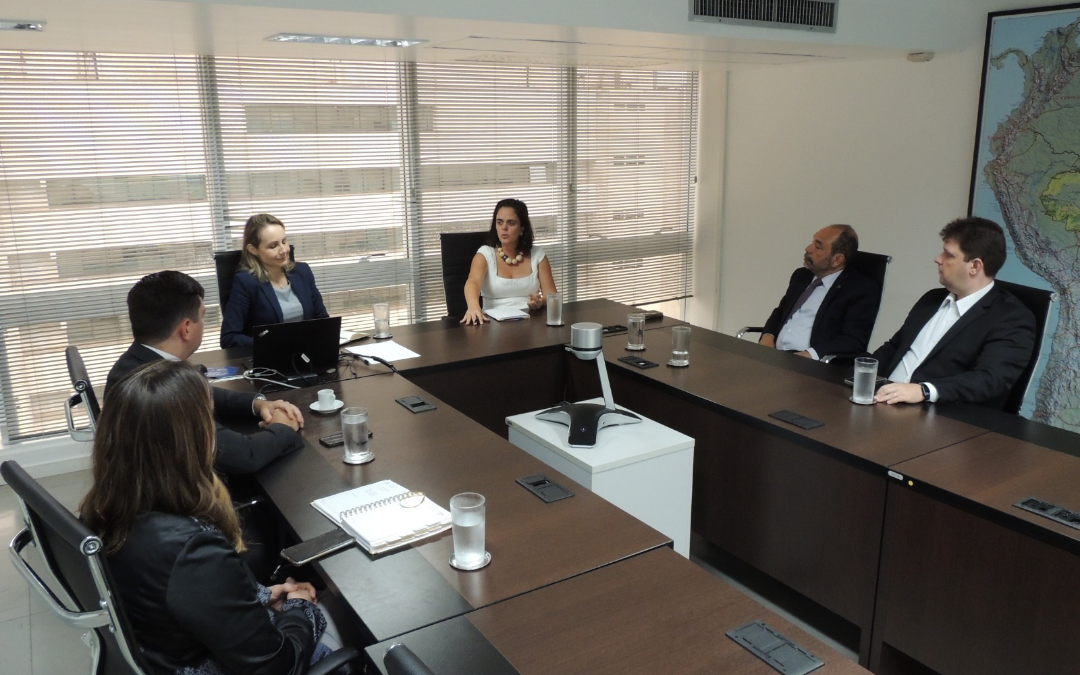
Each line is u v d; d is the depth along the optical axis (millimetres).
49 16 2465
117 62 3961
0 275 3883
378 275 4918
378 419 2488
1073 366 3922
